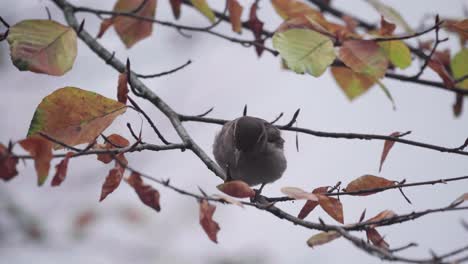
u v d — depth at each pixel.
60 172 7.68
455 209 7.92
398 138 9.88
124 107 8.63
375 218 8.21
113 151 8.26
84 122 8.43
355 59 9.82
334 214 8.27
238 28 11.88
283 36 9.49
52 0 12.11
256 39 12.42
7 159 7.33
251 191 8.11
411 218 8.02
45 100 8.34
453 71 12.46
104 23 12.08
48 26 9.12
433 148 9.80
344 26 11.50
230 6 11.70
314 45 9.45
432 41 13.16
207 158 9.88
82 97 8.45
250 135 13.55
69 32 9.15
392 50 10.76
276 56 12.27
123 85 8.69
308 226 8.05
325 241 7.92
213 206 7.86
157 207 8.13
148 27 12.41
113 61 11.41
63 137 8.32
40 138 7.42
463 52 12.30
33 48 8.92
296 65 9.22
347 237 7.62
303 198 8.15
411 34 10.95
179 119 10.94
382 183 8.60
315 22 10.52
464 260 6.75
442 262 6.82
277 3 11.65
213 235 7.83
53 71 8.84
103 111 8.53
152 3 12.47
